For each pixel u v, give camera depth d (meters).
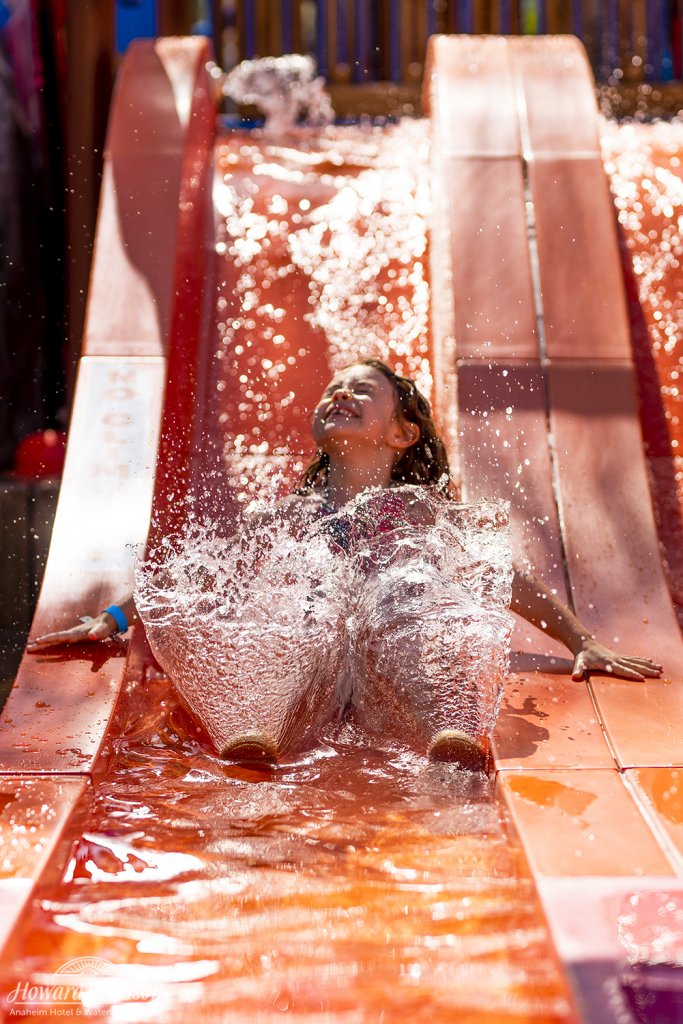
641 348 4.20
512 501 3.31
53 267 7.07
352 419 3.14
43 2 6.80
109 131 4.45
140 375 3.63
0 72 6.54
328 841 1.97
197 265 4.41
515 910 1.67
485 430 3.52
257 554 2.86
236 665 2.51
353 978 1.48
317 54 7.16
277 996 1.44
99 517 3.19
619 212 4.70
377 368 3.27
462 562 2.94
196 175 4.68
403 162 5.16
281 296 4.40
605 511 3.29
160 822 2.07
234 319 4.29
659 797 2.08
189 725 2.66
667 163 4.98
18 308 6.75
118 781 2.30
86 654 2.78
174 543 3.22
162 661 2.59
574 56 4.96
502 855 1.90
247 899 1.73
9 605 4.89
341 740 2.58
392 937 1.59
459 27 7.31
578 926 1.56
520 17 7.34
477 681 2.43
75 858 1.91
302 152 5.25
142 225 4.09
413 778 2.32
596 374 3.68
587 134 4.52
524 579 2.93
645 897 1.65
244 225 4.71
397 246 4.64
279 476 3.67
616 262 4.01
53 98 6.95
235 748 2.38
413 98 6.99
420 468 3.30
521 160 4.42
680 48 7.36
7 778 2.20
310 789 2.24
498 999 1.42
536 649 2.90
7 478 5.43
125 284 3.90
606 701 2.57
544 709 2.55
